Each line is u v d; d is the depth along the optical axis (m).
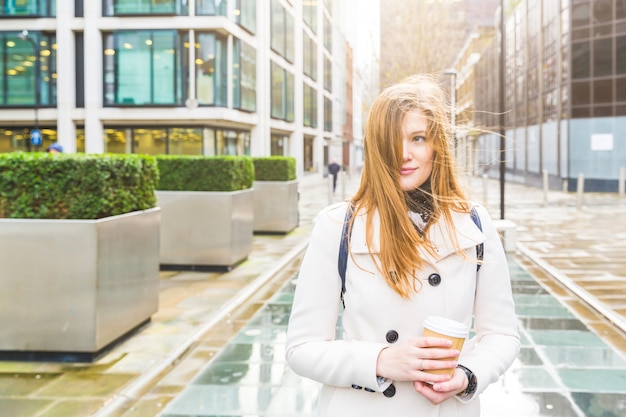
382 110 1.41
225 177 8.41
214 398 3.68
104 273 4.46
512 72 38.88
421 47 18.84
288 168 12.76
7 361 4.40
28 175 4.41
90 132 23.31
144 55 22.91
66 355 4.38
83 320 4.34
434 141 1.40
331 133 31.09
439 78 1.54
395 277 1.36
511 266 8.60
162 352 4.60
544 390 3.79
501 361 1.43
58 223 4.32
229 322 5.53
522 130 36.09
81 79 23.91
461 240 1.40
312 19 26.61
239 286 7.22
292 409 3.51
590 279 7.55
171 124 24.41
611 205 19.80
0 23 23.45
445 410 1.39
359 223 1.43
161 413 3.45
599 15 26.25
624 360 4.40
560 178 28.58
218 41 22.88
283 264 8.73
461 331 1.29
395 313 1.38
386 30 18.91
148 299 5.33
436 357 1.26
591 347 4.73
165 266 8.35
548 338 4.99
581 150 27.36
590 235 12.16
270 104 24.48
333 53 29.52
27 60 23.52
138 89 23.02
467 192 1.50
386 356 1.32
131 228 4.92
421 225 1.42
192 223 8.27
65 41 23.39
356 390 1.42
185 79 22.97
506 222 9.79
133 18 22.78
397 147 1.38
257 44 23.72
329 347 1.39
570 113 27.39
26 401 3.62
